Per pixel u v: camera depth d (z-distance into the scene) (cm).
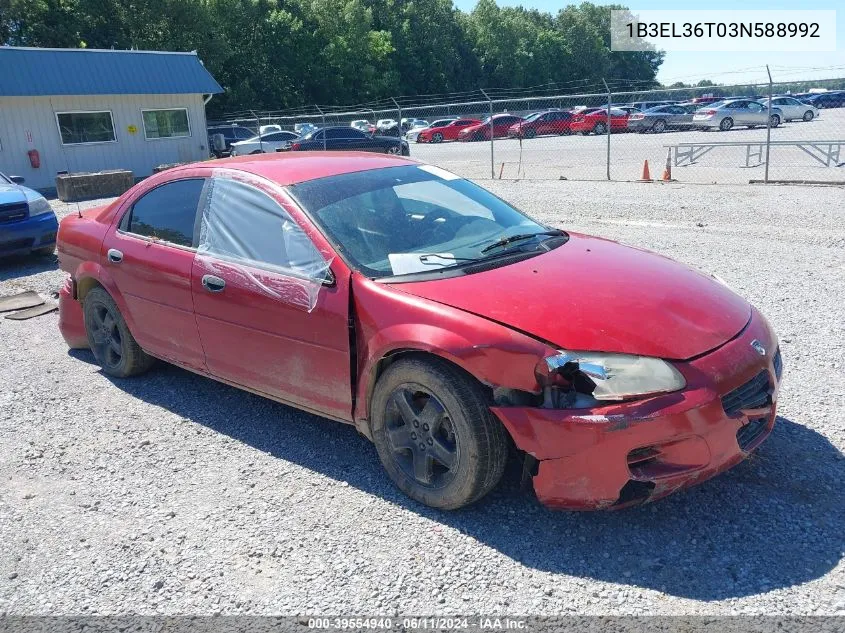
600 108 3844
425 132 3844
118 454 383
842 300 579
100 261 464
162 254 417
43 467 371
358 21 5938
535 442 275
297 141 2436
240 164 414
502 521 302
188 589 269
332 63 5728
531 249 363
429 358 299
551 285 313
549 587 259
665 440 263
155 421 423
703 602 246
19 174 2041
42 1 4034
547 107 7975
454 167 2180
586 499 274
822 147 2155
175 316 414
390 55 6731
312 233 348
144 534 306
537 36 8369
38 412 443
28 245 883
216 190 404
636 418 261
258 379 380
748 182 1392
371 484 339
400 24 6906
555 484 277
